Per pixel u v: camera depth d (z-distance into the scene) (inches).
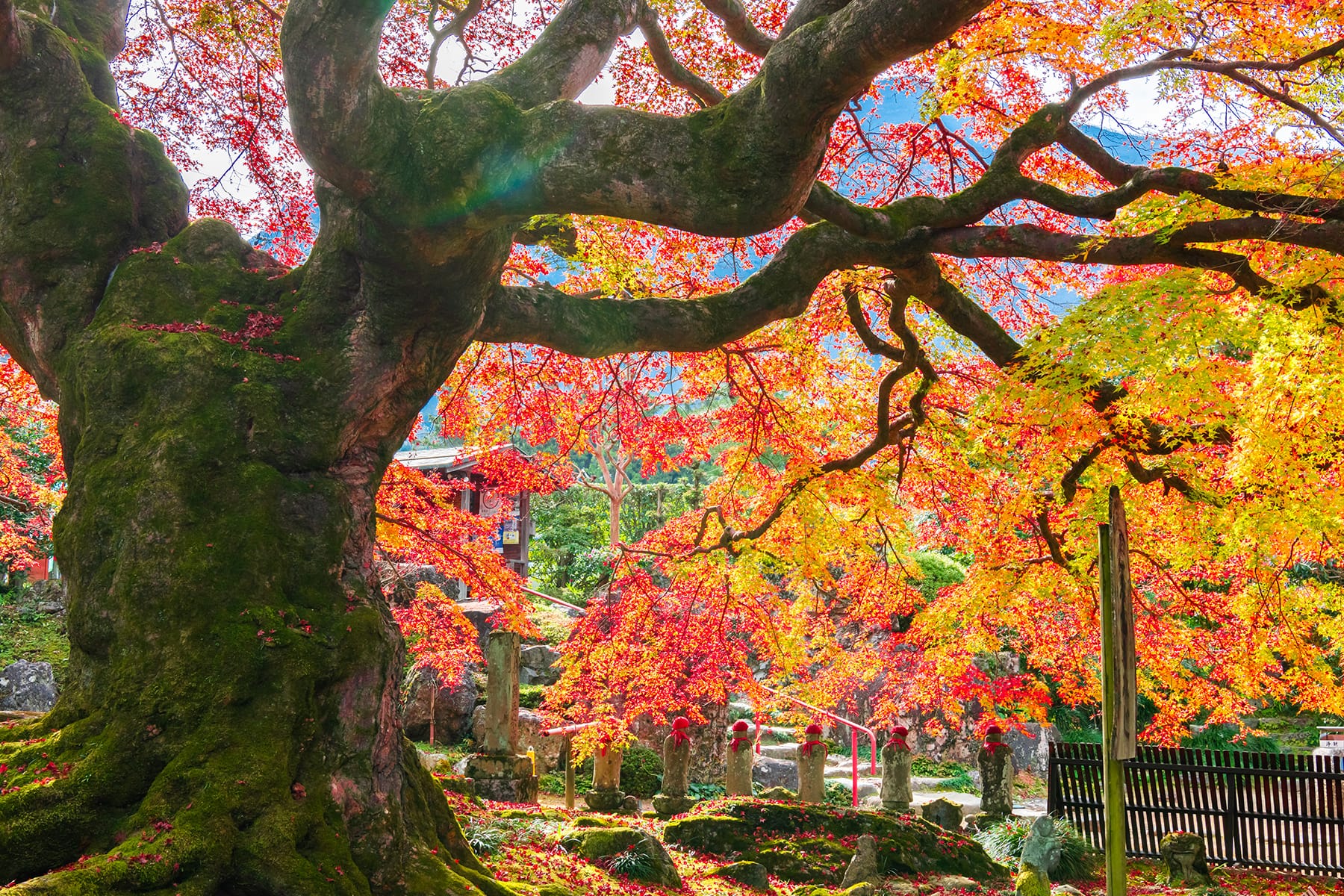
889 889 310.2
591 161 180.2
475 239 194.4
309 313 207.9
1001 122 339.0
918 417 330.3
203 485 187.8
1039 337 241.9
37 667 548.4
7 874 155.0
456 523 346.3
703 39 336.2
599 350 248.2
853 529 344.5
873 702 605.9
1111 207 243.3
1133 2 257.1
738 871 301.1
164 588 178.5
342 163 179.5
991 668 614.2
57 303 216.4
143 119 305.0
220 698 172.2
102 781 163.5
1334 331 222.8
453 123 180.7
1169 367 232.8
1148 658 353.1
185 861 153.1
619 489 835.4
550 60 229.6
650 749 561.3
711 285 339.9
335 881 165.2
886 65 164.4
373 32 165.9
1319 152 268.2
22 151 221.3
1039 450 296.2
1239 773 422.3
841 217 243.9
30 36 222.8
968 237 254.7
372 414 210.2
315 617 187.9
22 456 624.7
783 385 352.2
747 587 337.7
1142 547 330.3
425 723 582.6
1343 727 677.9
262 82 323.9
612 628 350.6
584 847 278.5
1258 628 324.2
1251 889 374.3
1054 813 442.9
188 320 208.4
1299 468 243.9
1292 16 256.1
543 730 421.4
